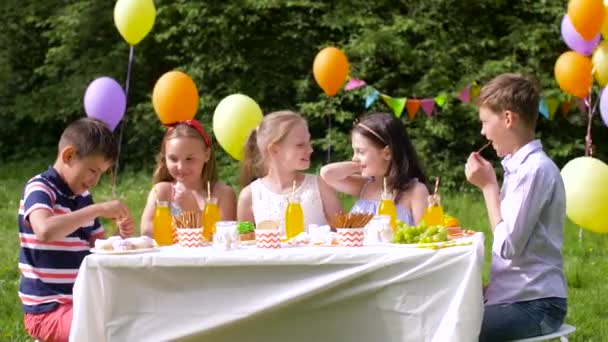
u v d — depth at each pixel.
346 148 11.20
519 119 3.24
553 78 11.16
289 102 12.06
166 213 3.35
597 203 5.04
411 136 11.05
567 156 11.55
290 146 3.82
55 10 13.09
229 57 11.67
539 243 3.19
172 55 12.57
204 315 2.97
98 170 3.38
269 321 3.00
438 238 3.04
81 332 2.91
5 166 12.32
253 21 11.48
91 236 3.54
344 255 2.89
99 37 12.48
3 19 13.05
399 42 10.94
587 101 7.42
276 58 11.92
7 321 4.76
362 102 11.57
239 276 2.96
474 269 2.81
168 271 2.96
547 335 3.19
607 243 7.21
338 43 11.38
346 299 2.94
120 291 2.99
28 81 13.24
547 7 11.14
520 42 11.00
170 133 3.93
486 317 3.17
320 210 3.93
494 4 11.46
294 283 2.93
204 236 3.49
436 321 2.87
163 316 2.99
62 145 3.37
